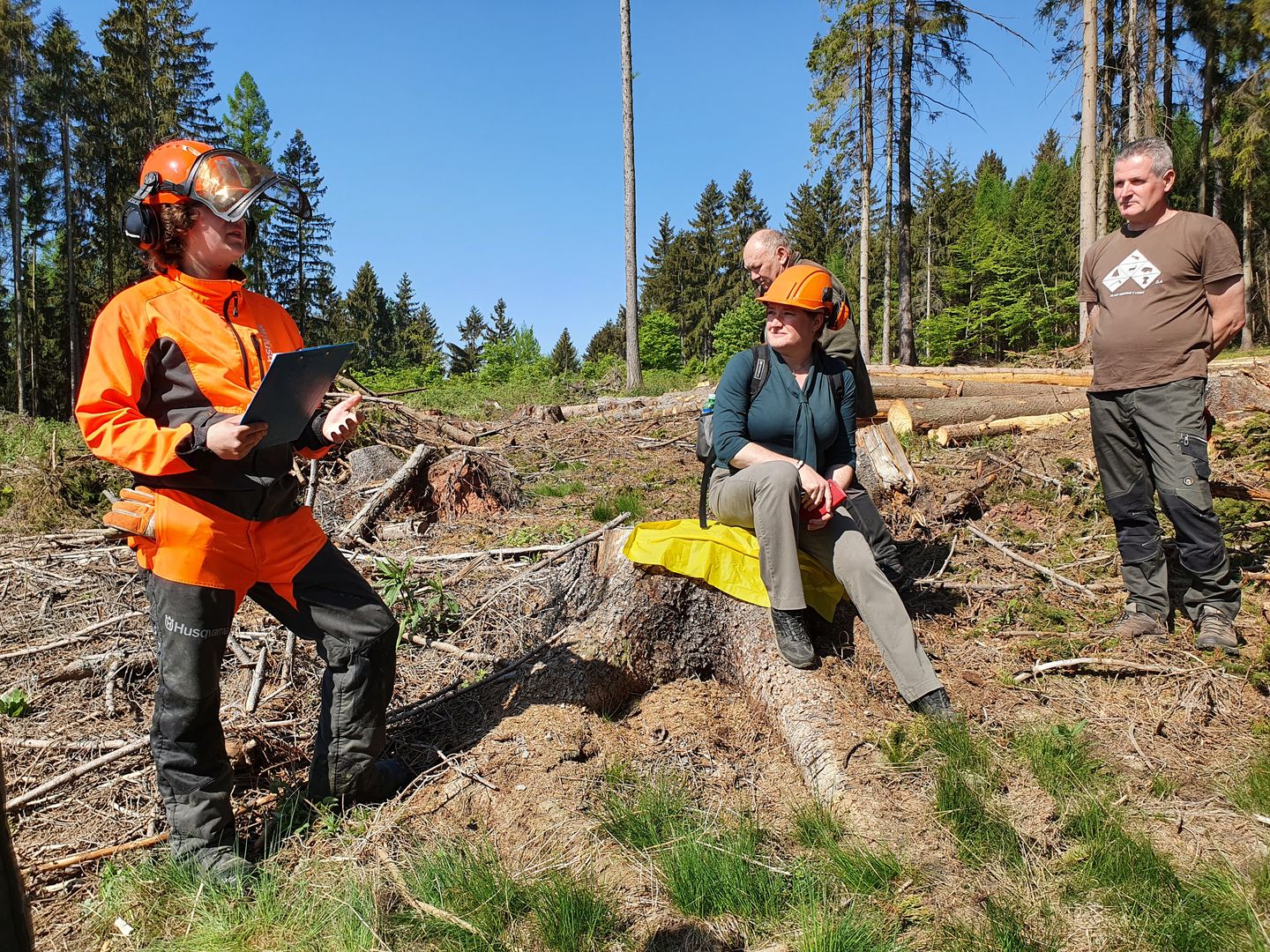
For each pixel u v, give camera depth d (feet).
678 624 11.40
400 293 416.05
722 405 11.09
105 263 136.67
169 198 7.47
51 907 7.82
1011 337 139.85
